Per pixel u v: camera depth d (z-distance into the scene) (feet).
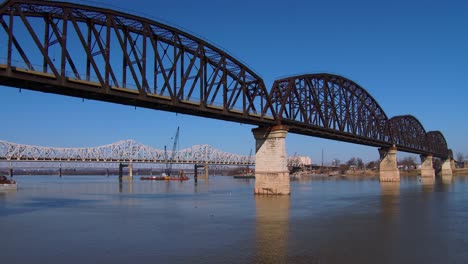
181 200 247.91
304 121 305.32
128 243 106.73
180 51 213.87
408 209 181.88
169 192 344.08
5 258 92.27
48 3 154.71
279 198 253.24
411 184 455.63
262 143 283.79
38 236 118.01
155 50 196.65
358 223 138.62
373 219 148.66
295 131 318.86
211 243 105.70
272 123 274.36
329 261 86.89
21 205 218.18
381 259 88.38
